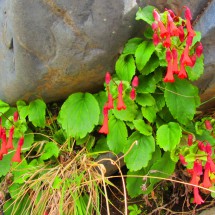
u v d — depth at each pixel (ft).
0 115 1.15
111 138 1.06
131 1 0.95
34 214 1.01
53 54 1.00
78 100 1.10
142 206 1.20
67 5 0.93
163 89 1.07
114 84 1.03
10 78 1.09
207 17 1.00
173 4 1.01
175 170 1.16
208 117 1.15
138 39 1.02
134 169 1.04
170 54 0.92
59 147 1.17
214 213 1.13
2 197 1.12
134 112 1.07
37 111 1.13
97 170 1.13
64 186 0.98
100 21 0.95
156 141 1.06
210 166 0.93
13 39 1.00
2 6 1.06
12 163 1.14
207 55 1.03
